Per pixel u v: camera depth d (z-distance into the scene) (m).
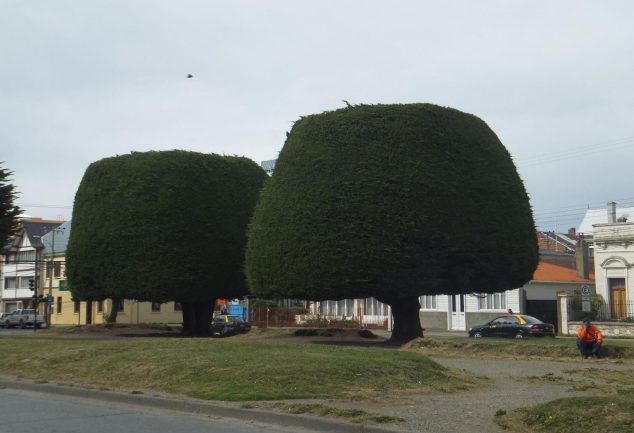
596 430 8.36
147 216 30.27
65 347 18.41
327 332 30.61
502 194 25.05
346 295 23.41
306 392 11.80
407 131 23.58
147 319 65.69
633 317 37.09
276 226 24.61
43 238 75.69
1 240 31.67
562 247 67.69
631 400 9.31
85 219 31.73
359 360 14.45
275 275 24.47
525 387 13.63
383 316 51.12
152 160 30.97
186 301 30.92
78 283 31.62
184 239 30.30
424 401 11.37
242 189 32.62
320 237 23.36
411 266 22.97
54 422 10.45
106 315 56.53
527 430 8.89
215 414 10.95
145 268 29.98
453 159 24.08
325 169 23.80
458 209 23.70
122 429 9.85
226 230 31.45
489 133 25.80
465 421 9.59
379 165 23.25
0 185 31.31
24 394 13.77
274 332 32.12
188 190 30.81
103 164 32.00
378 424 9.37
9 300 79.44
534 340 24.34
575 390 13.05
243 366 13.61
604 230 40.34
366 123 23.75
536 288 45.50
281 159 25.52
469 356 21.34
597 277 40.62
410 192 22.98
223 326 40.19
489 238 24.38
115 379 13.99
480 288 25.83
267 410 10.51
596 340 19.89
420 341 23.61
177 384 12.94
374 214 22.89
